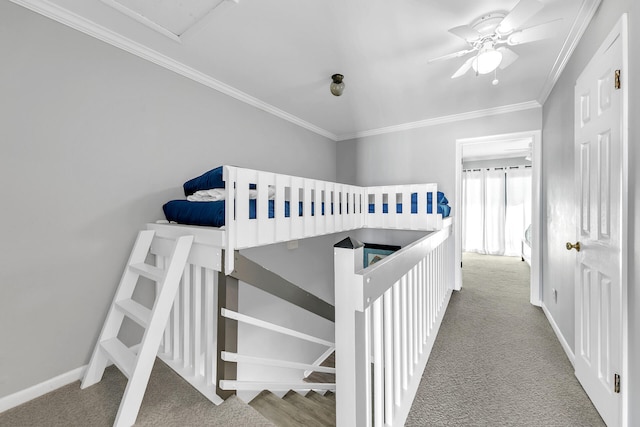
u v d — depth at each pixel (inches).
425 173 146.9
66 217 65.7
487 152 228.7
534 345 85.2
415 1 62.2
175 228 71.7
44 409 58.1
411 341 61.3
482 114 131.3
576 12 64.7
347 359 38.9
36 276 61.7
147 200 80.7
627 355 48.3
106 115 72.0
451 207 139.9
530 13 57.8
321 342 95.3
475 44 72.9
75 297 67.3
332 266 164.6
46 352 63.3
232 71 93.3
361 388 39.7
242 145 111.9
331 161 170.2
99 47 70.6
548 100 108.3
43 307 62.7
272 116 127.6
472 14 66.1
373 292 40.6
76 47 66.7
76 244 67.3
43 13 61.5
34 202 61.2
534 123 120.6
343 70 93.4
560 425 55.1
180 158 89.1
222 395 61.6
